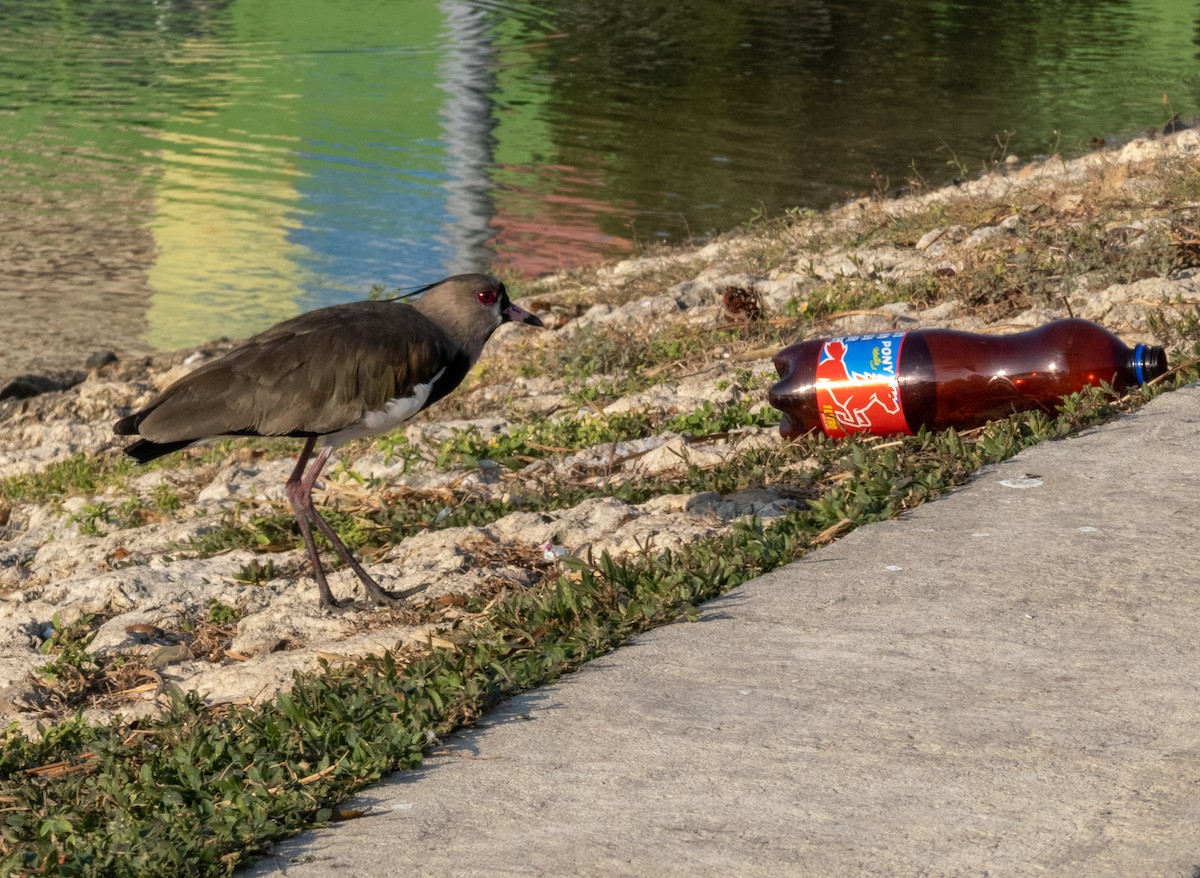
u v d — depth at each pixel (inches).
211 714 116.5
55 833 109.7
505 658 114.8
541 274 204.4
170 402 121.1
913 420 128.0
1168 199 161.2
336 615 123.2
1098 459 122.3
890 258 161.5
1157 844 103.3
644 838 105.0
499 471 136.5
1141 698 108.6
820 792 106.1
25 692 121.1
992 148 268.5
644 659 113.1
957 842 104.0
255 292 205.8
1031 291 146.8
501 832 106.0
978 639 112.0
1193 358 129.4
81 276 214.1
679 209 237.9
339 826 107.5
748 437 133.8
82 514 140.5
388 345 121.5
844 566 117.2
